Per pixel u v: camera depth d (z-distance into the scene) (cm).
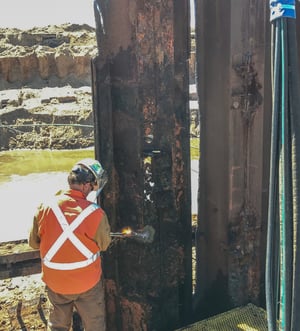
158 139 296
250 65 301
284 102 164
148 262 305
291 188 168
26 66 2911
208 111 327
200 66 325
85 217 253
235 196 320
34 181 1290
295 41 164
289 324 174
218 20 301
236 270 334
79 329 331
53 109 2339
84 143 2180
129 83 281
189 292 341
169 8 280
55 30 3228
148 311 313
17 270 349
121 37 277
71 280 257
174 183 309
